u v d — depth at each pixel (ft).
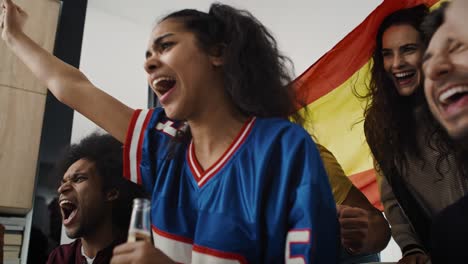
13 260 5.63
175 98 2.20
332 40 7.11
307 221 1.82
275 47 2.51
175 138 2.42
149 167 2.46
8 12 2.93
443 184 3.86
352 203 4.43
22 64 5.98
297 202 1.88
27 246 5.62
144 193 4.20
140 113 2.59
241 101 2.25
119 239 4.03
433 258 3.83
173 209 2.18
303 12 7.02
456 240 3.70
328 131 4.82
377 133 4.40
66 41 6.64
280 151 2.04
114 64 7.82
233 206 1.98
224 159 2.12
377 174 4.38
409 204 4.07
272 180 1.99
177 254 2.07
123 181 4.23
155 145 2.48
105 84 7.63
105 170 4.27
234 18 2.40
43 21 6.21
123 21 8.15
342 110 4.74
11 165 5.66
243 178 2.02
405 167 4.14
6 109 5.78
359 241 3.56
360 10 6.61
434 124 3.98
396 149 4.22
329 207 1.92
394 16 4.38
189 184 2.21
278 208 1.92
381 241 3.81
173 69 2.18
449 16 3.96
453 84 3.90
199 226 2.01
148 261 1.57
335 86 4.81
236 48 2.30
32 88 5.99
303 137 2.03
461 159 3.78
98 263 3.88
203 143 2.26
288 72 2.56
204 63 2.24
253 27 2.44
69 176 4.28
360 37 4.69
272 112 2.37
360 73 4.66
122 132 2.59
